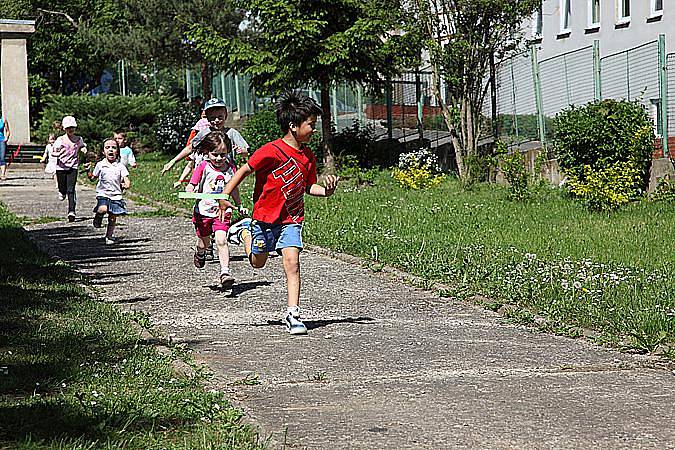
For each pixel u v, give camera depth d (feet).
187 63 152.46
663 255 42.91
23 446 16.79
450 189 82.23
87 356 23.95
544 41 119.24
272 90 96.68
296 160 28.66
